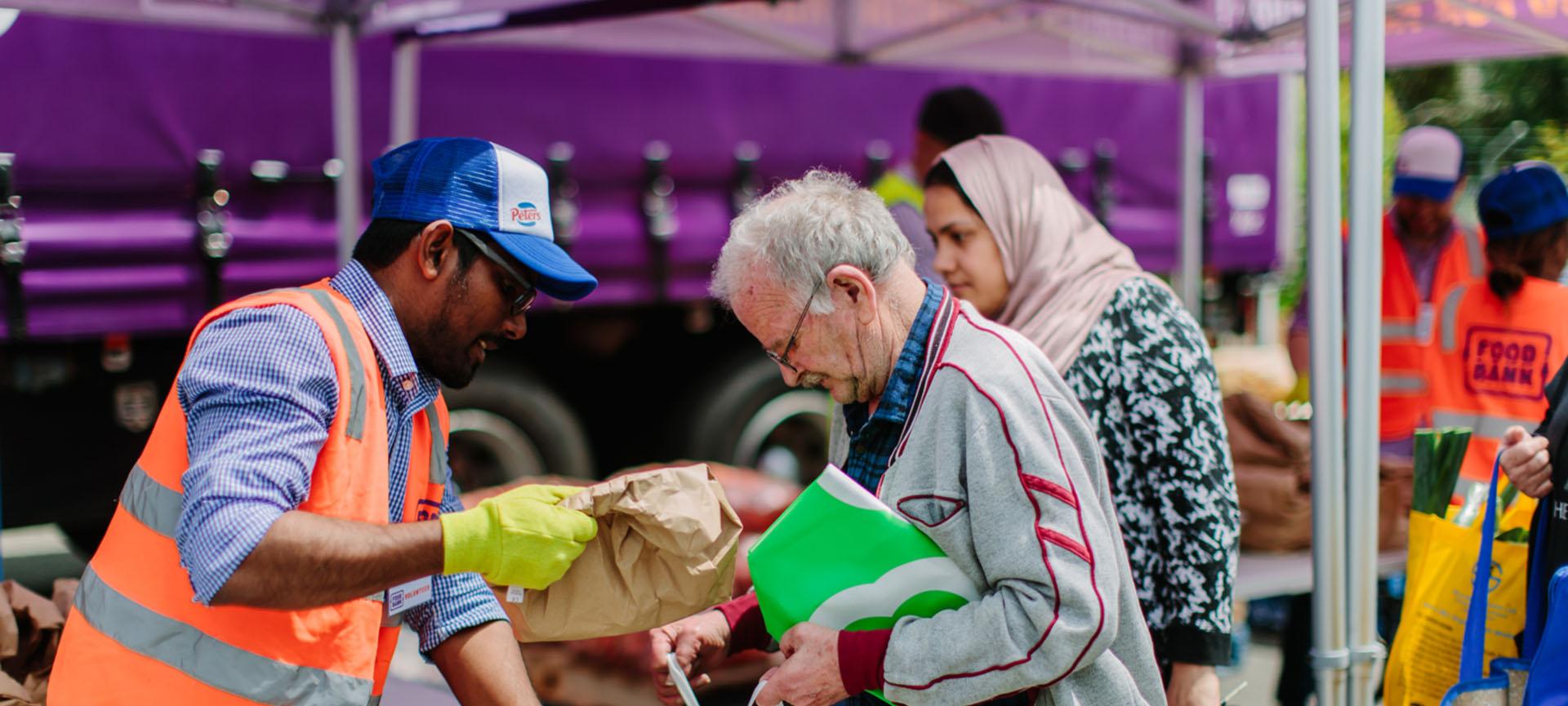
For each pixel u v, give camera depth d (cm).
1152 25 496
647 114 532
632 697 368
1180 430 216
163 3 365
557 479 428
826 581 172
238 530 147
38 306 423
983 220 250
